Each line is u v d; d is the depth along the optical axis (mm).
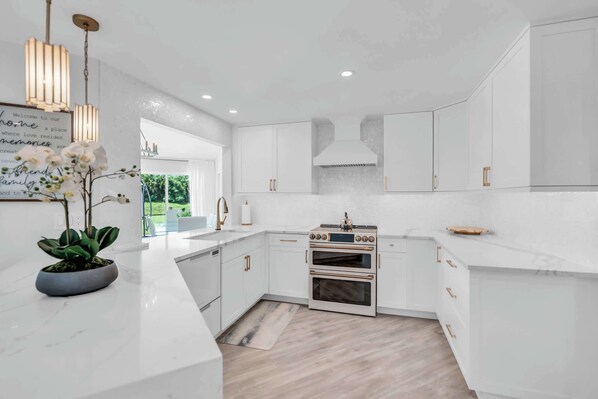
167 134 5082
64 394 536
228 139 3756
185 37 1749
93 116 1650
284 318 2988
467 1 1418
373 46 1851
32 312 918
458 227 3168
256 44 1829
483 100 2320
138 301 1018
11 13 1504
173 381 616
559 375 1603
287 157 3625
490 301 1699
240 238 2789
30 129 1848
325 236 3162
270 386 1924
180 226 5148
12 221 1798
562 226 1860
